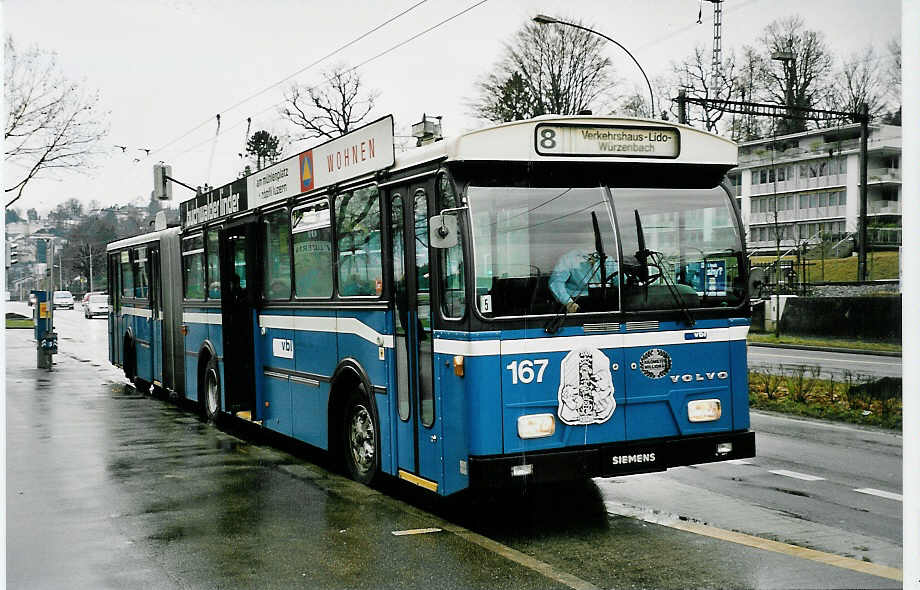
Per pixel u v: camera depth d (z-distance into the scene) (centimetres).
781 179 5869
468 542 665
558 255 678
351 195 861
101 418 1421
